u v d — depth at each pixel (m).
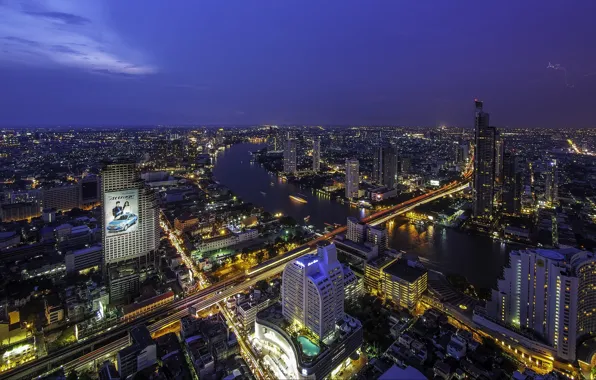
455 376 185.88
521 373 179.25
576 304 190.88
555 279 197.75
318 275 199.50
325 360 179.88
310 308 196.50
